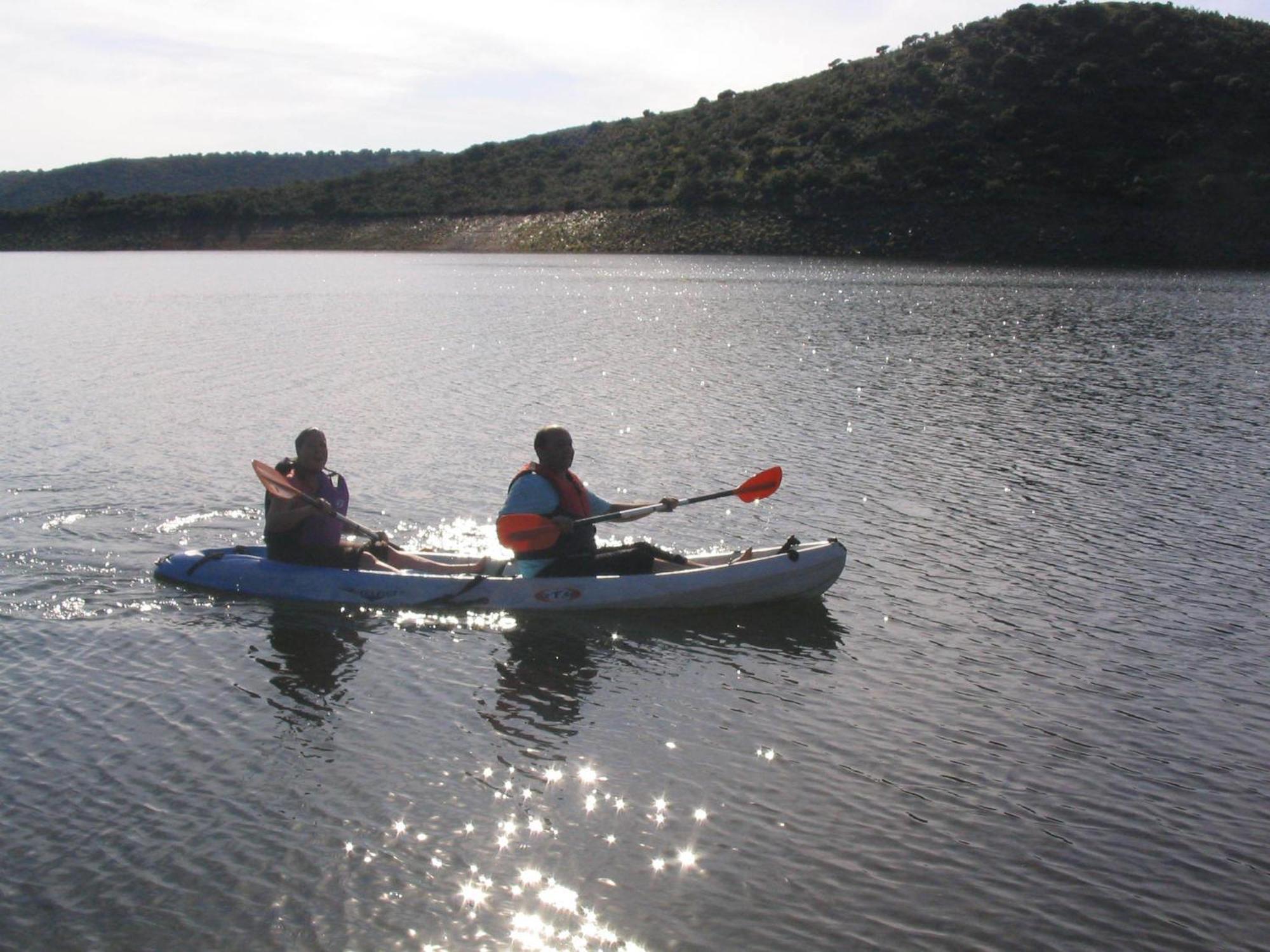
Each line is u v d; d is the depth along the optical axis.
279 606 8.82
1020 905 5.14
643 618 8.67
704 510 11.46
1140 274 52.62
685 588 8.75
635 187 79.81
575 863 5.42
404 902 5.11
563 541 8.96
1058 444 14.44
